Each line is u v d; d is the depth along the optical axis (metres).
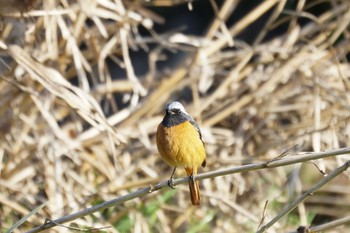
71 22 12.59
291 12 12.69
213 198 12.30
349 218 7.20
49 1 11.31
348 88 12.43
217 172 7.50
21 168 11.83
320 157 6.99
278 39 13.84
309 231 7.25
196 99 12.97
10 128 12.02
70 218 7.49
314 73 13.17
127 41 13.02
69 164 12.61
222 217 12.84
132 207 12.02
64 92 9.77
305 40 13.39
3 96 11.77
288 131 13.45
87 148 12.45
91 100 9.88
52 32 11.53
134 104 12.73
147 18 13.49
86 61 12.59
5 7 10.93
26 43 11.44
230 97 13.54
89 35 12.09
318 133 12.03
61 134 11.34
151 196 12.06
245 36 18.72
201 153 8.89
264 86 13.32
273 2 12.91
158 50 13.93
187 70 12.85
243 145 13.53
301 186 13.66
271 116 13.55
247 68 13.66
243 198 13.51
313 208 14.08
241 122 13.55
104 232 11.37
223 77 13.86
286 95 13.55
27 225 11.50
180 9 19.47
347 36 13.71
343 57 13.93
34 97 10.73
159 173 13.15
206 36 13.04
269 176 13.76
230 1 12.77
